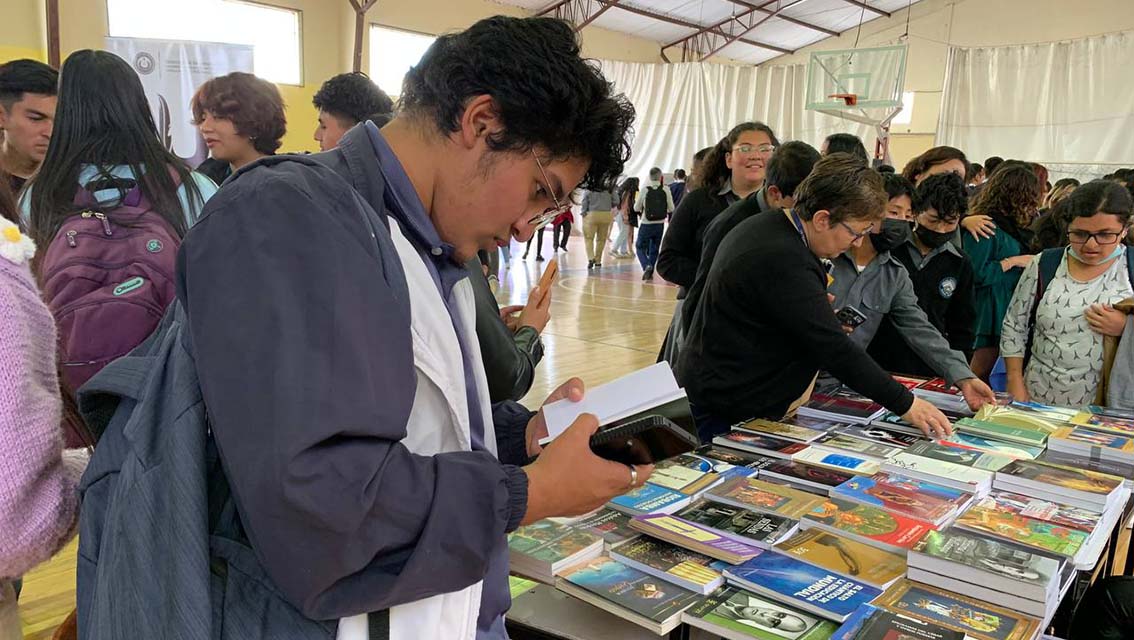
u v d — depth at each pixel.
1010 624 0.98
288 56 9.98
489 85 0.68
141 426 0.68
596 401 0.96
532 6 12.19
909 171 3.15
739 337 1.85
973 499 1.39
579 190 0.78
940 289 2.38
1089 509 1.34
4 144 1.91
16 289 0.68
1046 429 1.80
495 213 0.74
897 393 1.67
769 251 1.72
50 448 0.70
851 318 2.04
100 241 1.31
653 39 14.34
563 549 1.15
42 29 7.75
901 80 7.22
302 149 10.02
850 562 1.14
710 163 2.83
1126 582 1.51
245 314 0.58
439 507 0.61
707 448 1.68
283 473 0.55
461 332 0.80
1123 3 11.34
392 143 0.74
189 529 0.63
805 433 1.76
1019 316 2.43
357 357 0.59
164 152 1.46
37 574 2.20
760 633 0.95
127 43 4.47
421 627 0.68
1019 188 2.79
